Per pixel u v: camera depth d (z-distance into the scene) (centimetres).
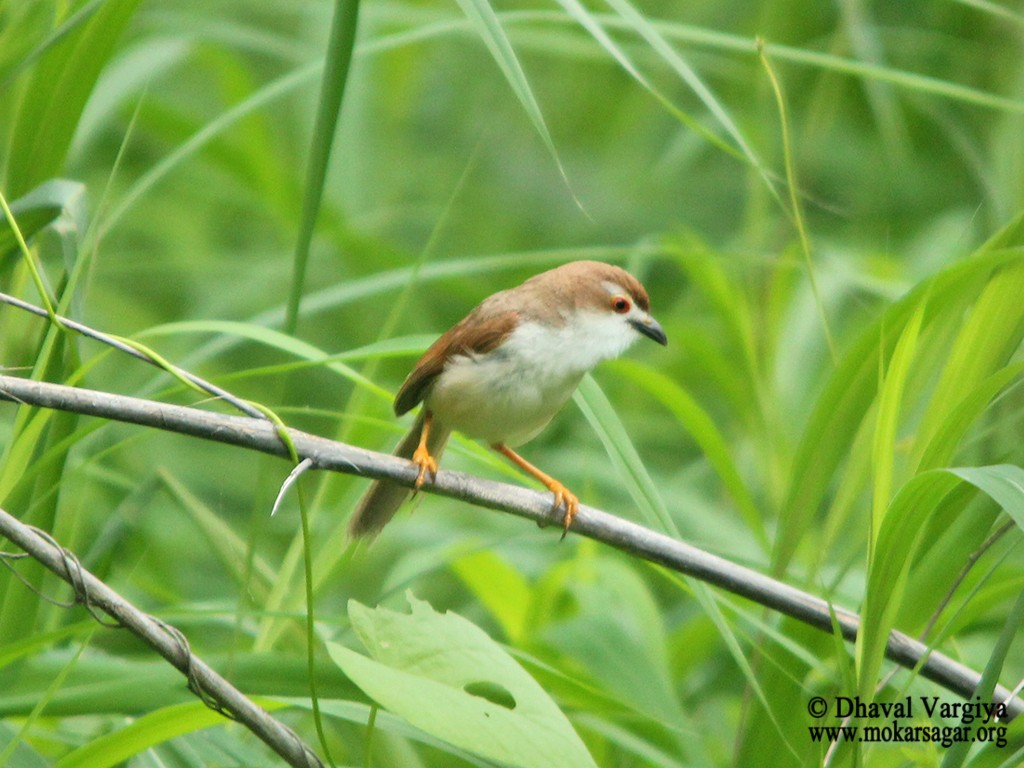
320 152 629
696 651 998
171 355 1394
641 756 776
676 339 1109
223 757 712
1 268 760
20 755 644
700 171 1664
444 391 903
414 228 1599
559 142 1706
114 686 679
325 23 1461
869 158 1525
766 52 789
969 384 706
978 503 749
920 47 1425
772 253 1323
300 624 816
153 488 862
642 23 675
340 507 933
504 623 995
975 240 1190
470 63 1769
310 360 711
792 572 998
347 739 845
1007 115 1166
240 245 1677
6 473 668
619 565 988
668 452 1438
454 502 1312
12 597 711
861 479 745
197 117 1348
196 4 1564
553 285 935
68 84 757
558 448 1442
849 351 718
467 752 659
